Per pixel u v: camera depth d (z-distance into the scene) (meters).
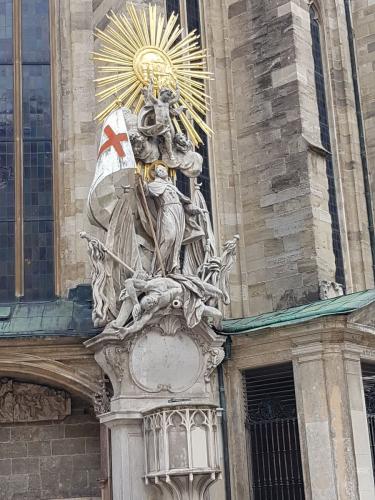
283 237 27.17
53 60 26.28
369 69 33.78
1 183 25.22
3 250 24.78
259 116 28.61
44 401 23.31
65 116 25.50
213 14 30.14
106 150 21.62
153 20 24.69
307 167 26.95
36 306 24.08
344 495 21.30
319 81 32.59
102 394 21.97
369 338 22.97
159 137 23.25
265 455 23.50
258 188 28.17
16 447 23.20
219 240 27.95
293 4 28.50
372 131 33.09
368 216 32.25
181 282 21.64
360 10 34.47
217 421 20.83
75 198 24.62
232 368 24.17
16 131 25.58
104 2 25.75
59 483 23.19
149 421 20.39
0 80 26.00
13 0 26.62
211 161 28.61
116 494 20.70
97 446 23.56
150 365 21.28
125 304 21.19
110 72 24.38
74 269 24.20
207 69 29.47
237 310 27.45
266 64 28.72
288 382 23.23
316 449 21.94
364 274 31.03
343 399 21.86
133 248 21.81
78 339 22.02
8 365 21.98
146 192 22.33
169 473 19.39
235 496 23.58
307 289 26.23
